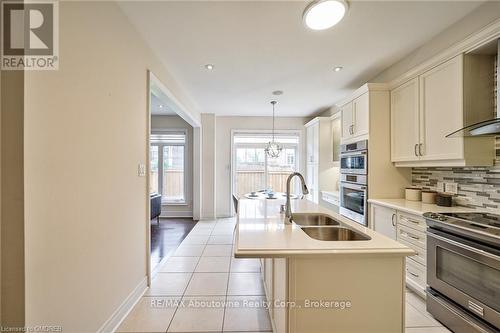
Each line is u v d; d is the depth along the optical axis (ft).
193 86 12.46
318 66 9.95
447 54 6.80
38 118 3.88
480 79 6.49
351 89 12.89
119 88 6.31
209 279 8.88
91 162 5.16
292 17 6.70
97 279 5.40
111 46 5.91
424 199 8.54
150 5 6.19
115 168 6.14
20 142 3.62
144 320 6.49
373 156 9.70
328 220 6.89
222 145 20.08
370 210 9.62
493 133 5.87
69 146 4.52
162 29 7.27
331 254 3.95
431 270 6.48
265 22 6.93
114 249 6.11
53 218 4.16
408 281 7.53
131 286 7.07
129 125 6.88
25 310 3.66
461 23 6.82
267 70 10.38
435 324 6.20
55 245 4.20
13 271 3.63
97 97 5.35
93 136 5.22
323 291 4.11
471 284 5.38
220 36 7.67
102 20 5.53
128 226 6.86
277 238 4.56
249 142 20.49
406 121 8.74
